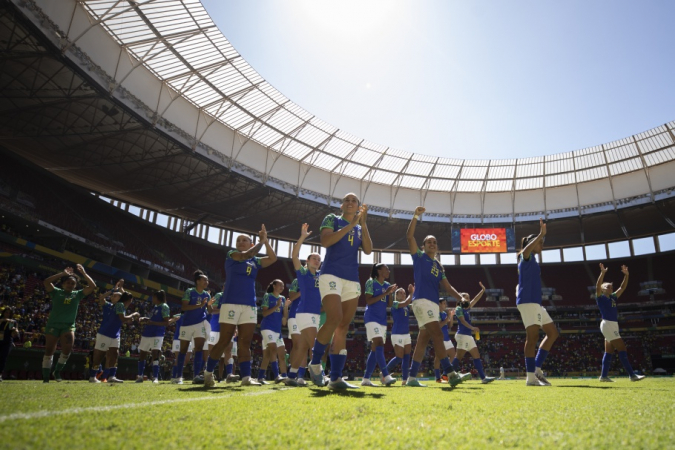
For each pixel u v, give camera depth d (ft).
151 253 123.95
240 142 109.50
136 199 122.93
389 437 6.04
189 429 6.42
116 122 85.20
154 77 86.74
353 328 148.46
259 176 112.47
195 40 80.84
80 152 95.45
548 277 161.89
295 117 108.78
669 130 114.73
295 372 24.39
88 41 70.95
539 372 27.04
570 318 149.79
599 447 5.46
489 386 24.93
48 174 101.45
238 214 134.21
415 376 27.32
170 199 122.01
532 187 142.51
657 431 6.61
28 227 90.38
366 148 126.11
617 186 132.46
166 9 72.95
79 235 100.78
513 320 147.43
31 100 77.36
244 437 5.91
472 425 7.12
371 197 138.62
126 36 76.54
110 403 10.00
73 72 69.56
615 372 131.34
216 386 22.20
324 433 6.26
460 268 168.14
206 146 97.71
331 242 16.88
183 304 31.99
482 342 147.95
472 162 135.44
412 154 131.44
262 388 19.49
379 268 30.76
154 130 85.56
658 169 126.62
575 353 140.87
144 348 36.83
